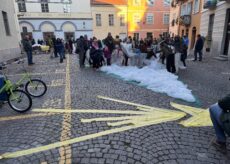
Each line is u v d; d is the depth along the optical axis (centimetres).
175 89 683
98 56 1127
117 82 826
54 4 3719
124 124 460
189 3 2489
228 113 319
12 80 884
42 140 402
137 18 4200
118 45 1271
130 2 4097
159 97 633
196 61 1386
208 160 336
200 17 2095
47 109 555
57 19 3753
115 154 352
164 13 4269
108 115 508
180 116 496
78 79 888
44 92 670
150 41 1391
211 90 707
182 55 1124
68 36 3878
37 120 491
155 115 504
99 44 1175
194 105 568
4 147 382
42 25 3716
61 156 351
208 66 1184
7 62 1451
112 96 648
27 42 1314
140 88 735
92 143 387
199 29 2127
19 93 546
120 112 524
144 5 4156
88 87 756
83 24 3897
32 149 373
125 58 1170
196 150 362
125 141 391
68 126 455
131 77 879
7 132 437
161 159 338
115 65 1145
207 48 1808
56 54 1798
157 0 4184
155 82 772
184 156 345
